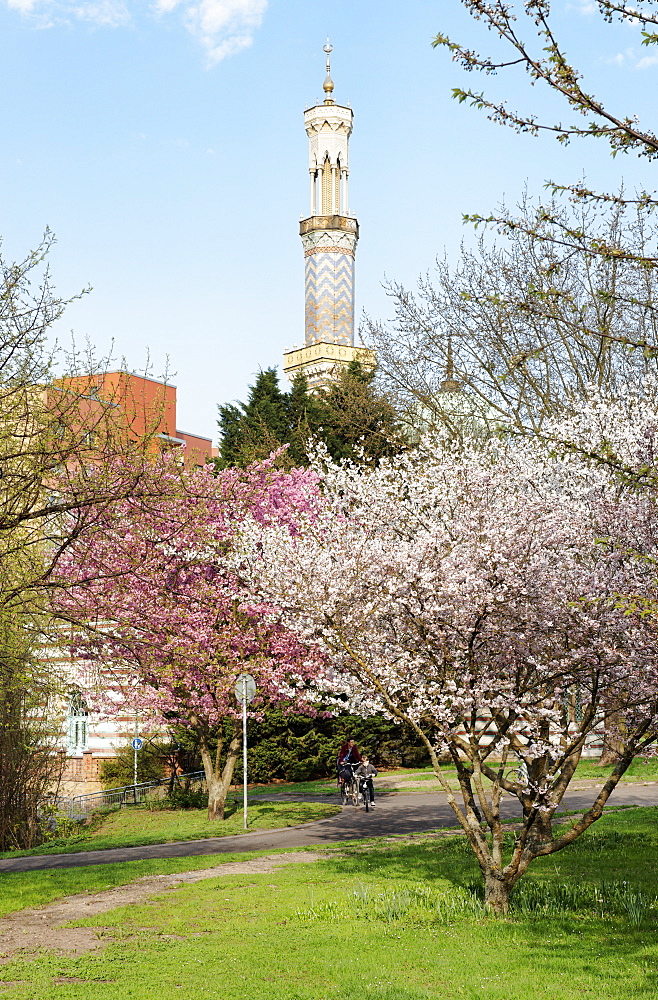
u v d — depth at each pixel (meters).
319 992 8.79
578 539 12.84
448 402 26.69
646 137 8.03
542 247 23.03
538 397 24.44
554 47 8.03
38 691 19.59
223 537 23.44
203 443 55.22
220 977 9.35
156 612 20.84
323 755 34.88
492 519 12.84
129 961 10.07
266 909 12.55
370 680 13.02
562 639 12.64
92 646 17.78
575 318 22.39
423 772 34.75
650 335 22.44
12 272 15.11
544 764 14.52
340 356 66.12
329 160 69.69
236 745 25.38
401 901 12.29
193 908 12.79
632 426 13.97
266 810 26.28
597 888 12.70
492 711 13.04
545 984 8.86
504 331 23.75
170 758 34.19
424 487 15.21
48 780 26.59
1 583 15.45
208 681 23.86
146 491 16.06
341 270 68.75
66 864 18.78
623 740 12.82
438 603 12.44
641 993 8.44
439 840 18.67
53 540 16.30
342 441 39.00
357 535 15.34
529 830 12.26
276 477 26.55
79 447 15.24
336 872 15.36
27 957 10.42
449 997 8.57
